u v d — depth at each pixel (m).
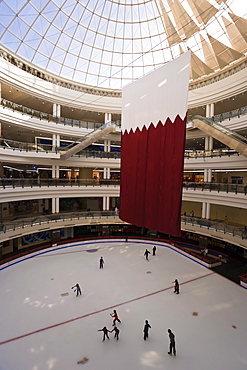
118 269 19.75
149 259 22.36
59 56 27.94
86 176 37.75
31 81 23.75
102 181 29.14
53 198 26.41
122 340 10.99
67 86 27.88
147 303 14.41
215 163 23.00
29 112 23.16
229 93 22.48
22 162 23.52
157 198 14.68
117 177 40.25
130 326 12.08
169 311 13.55
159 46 29.83
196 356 10.02
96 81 32.12
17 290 15.80
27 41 24.36
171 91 13.77
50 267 20.02
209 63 25.41
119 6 26.81
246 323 12.49
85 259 22.11
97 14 26.83
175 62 13.55
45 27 24.78
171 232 13.59
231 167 21.61
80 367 9.40
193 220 23.61
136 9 27.14
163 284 17.05
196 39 25.42
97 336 11.27
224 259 21.39
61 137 29.94
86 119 35.47
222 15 21.80
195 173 34.22
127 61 31.67
